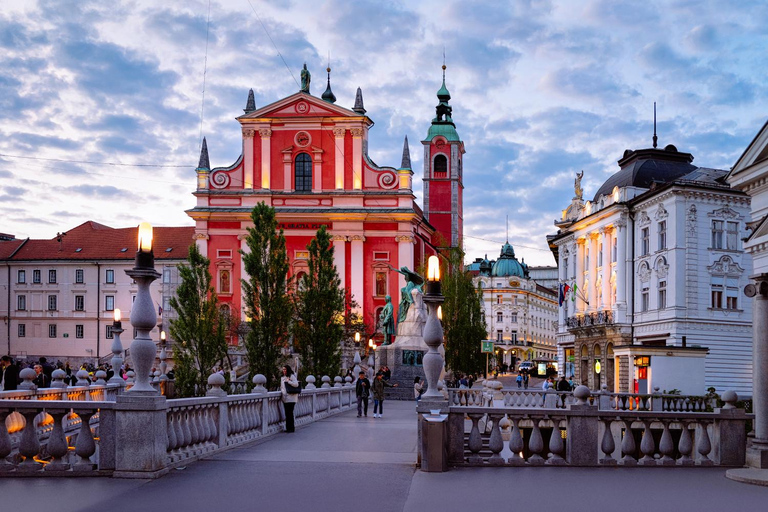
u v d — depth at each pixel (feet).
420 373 153.38
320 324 132.26
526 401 107.86
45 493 35.58
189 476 40.45
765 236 53.93
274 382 106.93
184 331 111.34
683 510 34.14
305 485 38.60
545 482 40.45
